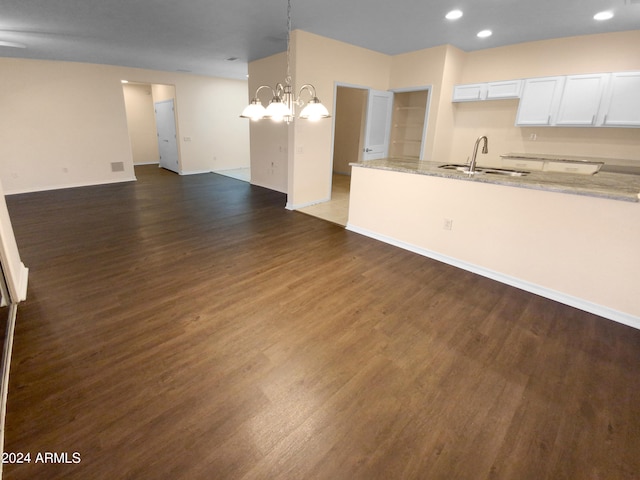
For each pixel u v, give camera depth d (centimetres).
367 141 559
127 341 203
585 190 231
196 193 627
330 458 134
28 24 403
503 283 290
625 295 230
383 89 562
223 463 131
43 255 331
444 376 180
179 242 373
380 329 221
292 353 196
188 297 256
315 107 233
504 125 504
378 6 342
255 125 671
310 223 451
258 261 326
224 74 791
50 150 633
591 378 180
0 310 229
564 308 251
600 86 394
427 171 323
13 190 606
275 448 138
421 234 346
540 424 152
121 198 579
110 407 155
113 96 685
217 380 174
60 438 139
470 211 301
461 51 508
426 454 137
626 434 147
